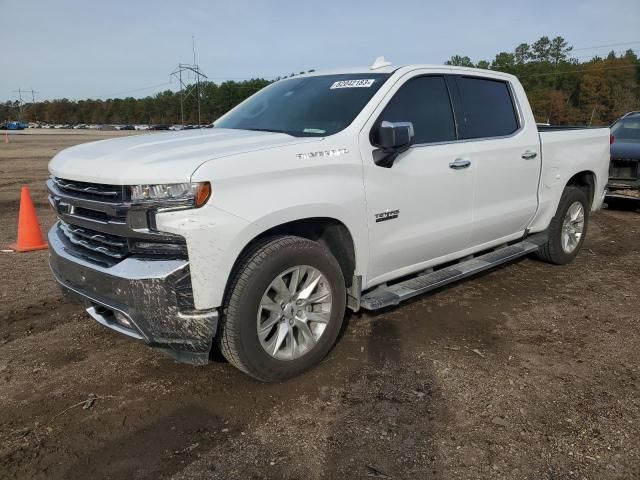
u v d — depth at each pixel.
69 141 42.16
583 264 6.23
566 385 3.43
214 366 3.68
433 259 4.47
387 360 3.76
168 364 3.71
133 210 2.88
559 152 5.57
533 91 97.75
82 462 2.71
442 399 3.26
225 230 2.94
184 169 2.87
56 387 3.42
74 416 3.11
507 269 5.98
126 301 2.96
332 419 3.06
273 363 3.32
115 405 3.21
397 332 4.21
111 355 3.86
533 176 5.24
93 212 3.17
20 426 3.01
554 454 2.76
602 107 96.50
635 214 9.67
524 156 5.05
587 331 4.29
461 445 2.83
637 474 2.62
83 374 3.58
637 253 6.80
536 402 3.23
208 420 3.06
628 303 4.93
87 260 3.21
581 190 6.10
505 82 5.17
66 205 3.36
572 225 6.09
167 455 2.77
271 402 3.24
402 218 3.98
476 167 4.53
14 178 15.18
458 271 4.60
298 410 3.16
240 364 3.24
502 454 2.76
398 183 3.89
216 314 3.02
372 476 2.61
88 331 4.27
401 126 3.56
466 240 4.68
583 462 2.70
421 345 4.00
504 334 4.21
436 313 4.62
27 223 6.71
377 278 4.02
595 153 6.14
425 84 4.32
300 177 3.29
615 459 2.72
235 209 2.98
